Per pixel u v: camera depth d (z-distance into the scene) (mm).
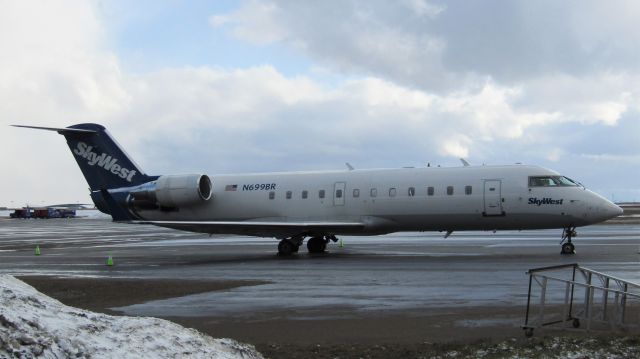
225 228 28641
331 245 35719
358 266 22484
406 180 28219
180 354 7723
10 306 7344
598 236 39781
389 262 23812
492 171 27109
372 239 42000
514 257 24656
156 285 17938
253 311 13484
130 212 32625
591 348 9203
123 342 7488
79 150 33250
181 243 41750
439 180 27625
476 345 9703
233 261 26500
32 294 8242
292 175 31016
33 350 6406
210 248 36000
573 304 13312
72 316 7832
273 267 23109
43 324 7113
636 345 9273
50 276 21203
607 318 11133
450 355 9289
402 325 11570
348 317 12508
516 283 16828
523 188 26297
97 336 7438
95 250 35500
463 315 12398
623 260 22281
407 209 27938
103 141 32875
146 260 28125
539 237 39875
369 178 29062
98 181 33156
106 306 14836
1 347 6258
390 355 9469
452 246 32438
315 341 10492
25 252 34281
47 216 147625
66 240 47094
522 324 11336
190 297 15719
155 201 31891
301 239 28906
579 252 26500
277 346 10203
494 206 26578
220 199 31859
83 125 32906
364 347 9945
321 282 18031
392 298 14742
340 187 29391
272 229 28531
